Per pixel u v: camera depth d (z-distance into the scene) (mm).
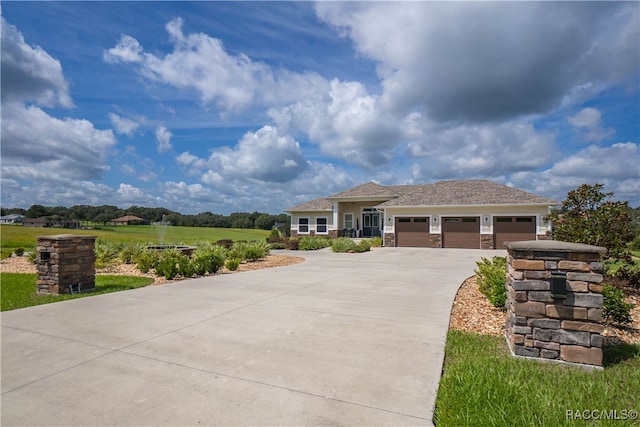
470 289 8219
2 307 6547
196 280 9492
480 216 21891
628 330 5184
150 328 5090
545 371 3529
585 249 3689
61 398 3064
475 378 3227
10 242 25562
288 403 2947
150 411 2834
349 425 2625
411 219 23656
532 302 3945
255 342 4473
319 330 4965
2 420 2713
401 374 3514
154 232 41906
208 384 3311
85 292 8164
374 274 10648
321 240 24188
